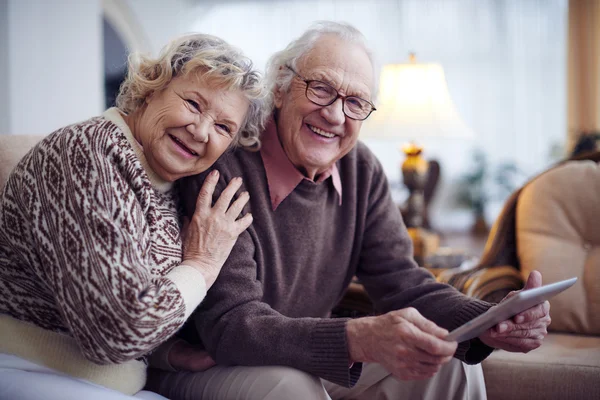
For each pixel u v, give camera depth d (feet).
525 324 4.81
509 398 5.97
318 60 5.24
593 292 6.88
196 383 4.90
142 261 4.16
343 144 5.41
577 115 26.63
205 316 4.83
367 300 7.02
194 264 4.50
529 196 7.35
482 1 27.76
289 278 5.43
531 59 27.61
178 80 4.58
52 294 4.31
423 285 5.65
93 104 18.83
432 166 15.75
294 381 4.41
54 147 4.17
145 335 3.96
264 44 29.89
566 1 26.94
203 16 30.22
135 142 4.65
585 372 5.77
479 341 5.05
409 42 28.32
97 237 3.92
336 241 5.79
